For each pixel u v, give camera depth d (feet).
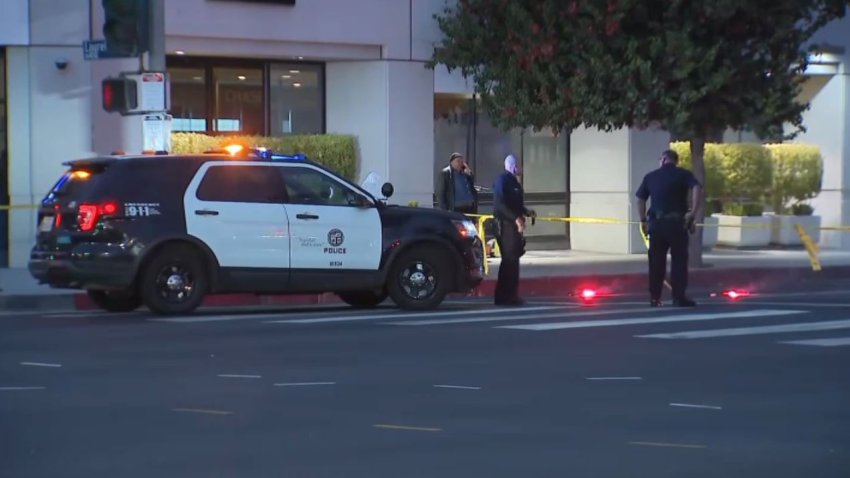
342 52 240.32
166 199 160.35
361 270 168.96
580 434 92.68
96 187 158.51
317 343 136.46
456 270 174.29
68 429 92.38
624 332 148.05
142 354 127.34
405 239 170.50
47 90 213.87
